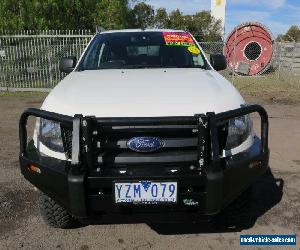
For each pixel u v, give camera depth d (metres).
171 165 2.88
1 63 12.42
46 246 3.40
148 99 3.09
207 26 29.00
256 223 3.79
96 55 4.57
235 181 3.02
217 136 2.87
